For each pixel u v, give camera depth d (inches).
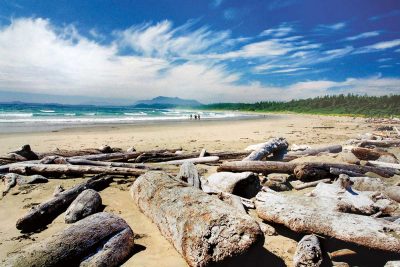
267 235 144.0
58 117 1326.3
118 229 129.1
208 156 329.4
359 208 160.9
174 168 282.4
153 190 165.5
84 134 622.5
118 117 1505.9
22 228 150.5
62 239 115.3
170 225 135.1
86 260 114.3
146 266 118.6
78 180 245.1
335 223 129.0
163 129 806.5
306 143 482.9
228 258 109.0
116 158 312.7
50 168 249.4
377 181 207.2
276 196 160.1
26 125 820.0
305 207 142.8
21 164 253.8
